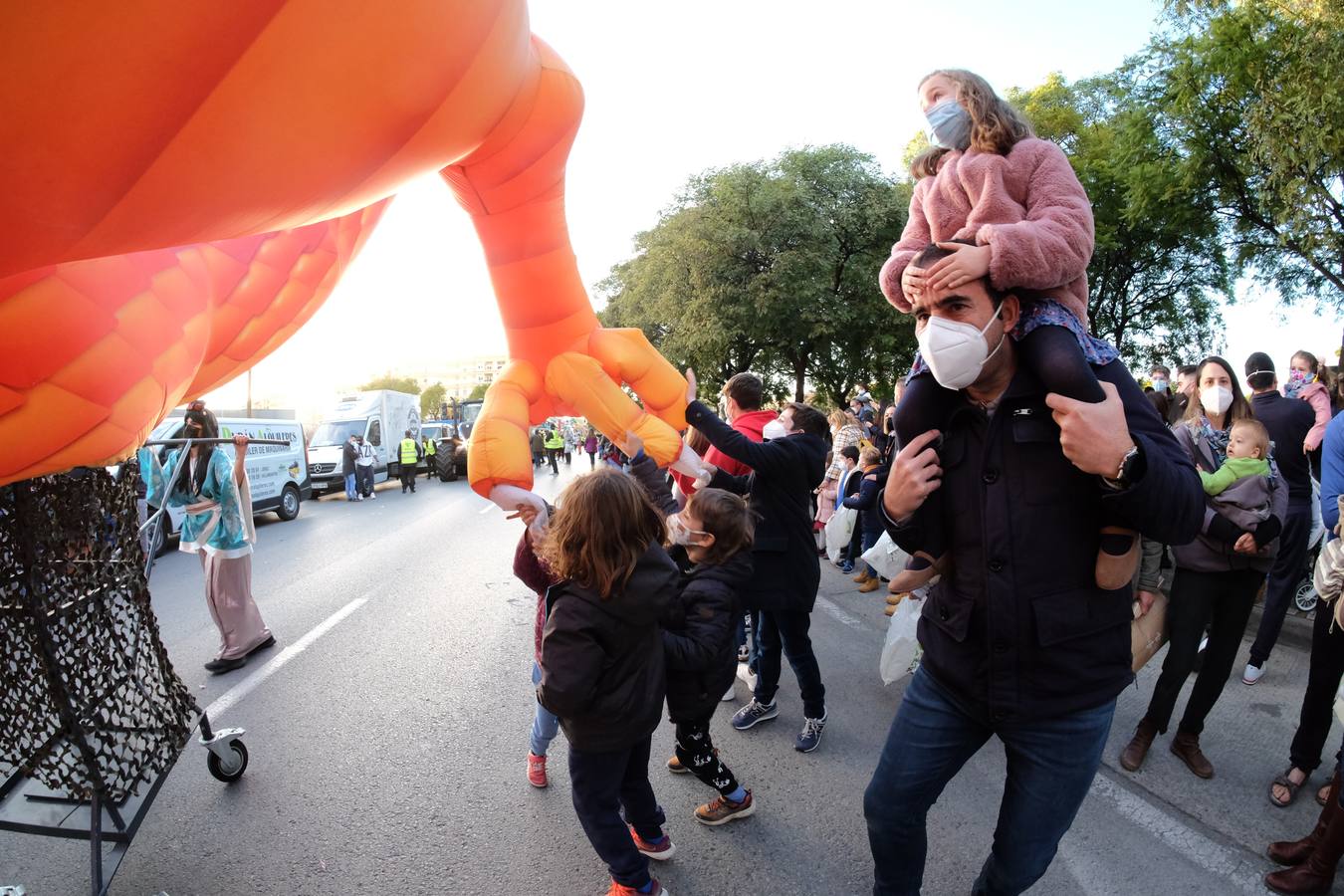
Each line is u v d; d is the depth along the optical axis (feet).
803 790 10.69
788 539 11.33
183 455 10.46
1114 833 9.42
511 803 10.43
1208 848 9.11
